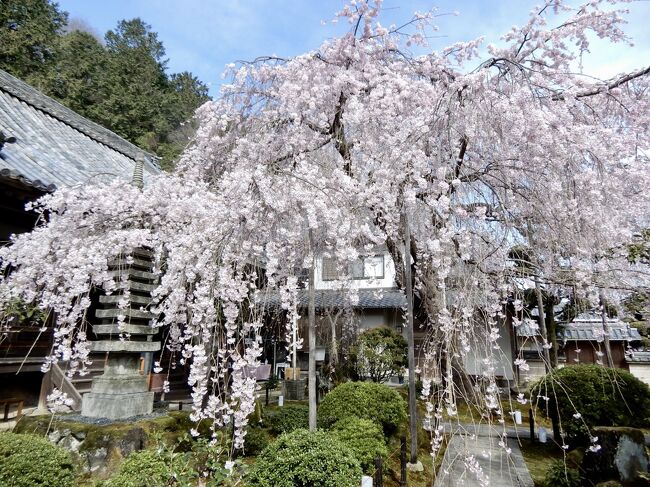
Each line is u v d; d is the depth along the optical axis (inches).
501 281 149.0
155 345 190.1
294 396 325.7
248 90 209.9
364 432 156.6
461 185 159.2
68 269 149.8
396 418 183.6
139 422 163.3
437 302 156.5
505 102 147.9
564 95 162.4
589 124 176.2
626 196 178.9
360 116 185.5
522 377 316.8
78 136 360.8
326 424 180.9
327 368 306.2
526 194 163.2
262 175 142.5
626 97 179.0
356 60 207.6
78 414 178.1
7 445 116.3
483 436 228.8
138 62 896.3
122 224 169.8
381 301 415.8
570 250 160.2
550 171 155.6
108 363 181.5
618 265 173.0
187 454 124.5
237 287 139.5
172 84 987.9
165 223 171.2
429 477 163.2
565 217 153.9
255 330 138.9
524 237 165.9
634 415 185.2
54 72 705.0
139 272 183.5
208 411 130.4
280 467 117.8
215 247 135.6
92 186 171.3
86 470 146.3
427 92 188.9
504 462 186.9
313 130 208.5
